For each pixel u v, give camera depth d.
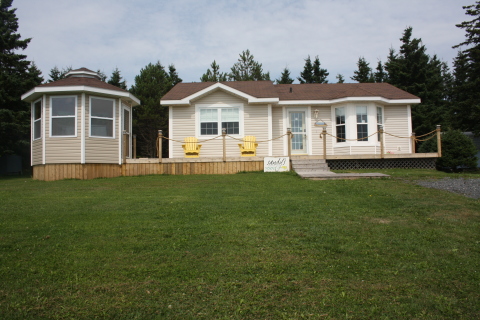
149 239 5.74
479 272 4.60
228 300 3.95
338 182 11.07
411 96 17.88
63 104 14.26
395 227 6.36
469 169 16.39
